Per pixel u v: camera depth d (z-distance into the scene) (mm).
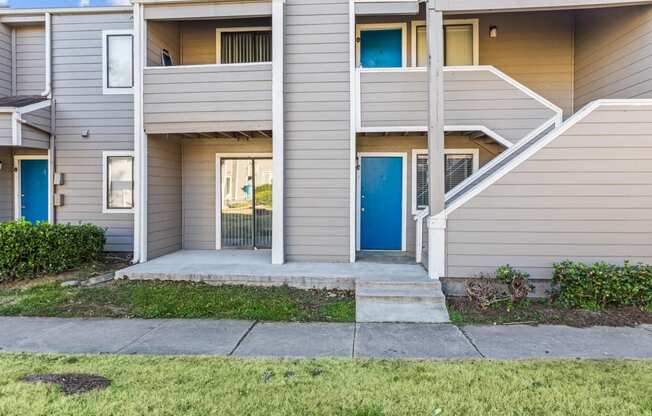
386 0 7797
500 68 8961
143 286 6621
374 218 9219
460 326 5070
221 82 7898
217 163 9641
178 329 4941
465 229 6258
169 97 7957
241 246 9742
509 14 8953
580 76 8617
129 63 9398
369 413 2938
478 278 6199
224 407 3010
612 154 6016
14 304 5812
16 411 2939
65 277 7090
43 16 9453
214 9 7801
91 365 3793
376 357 4051
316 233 7988
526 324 5121
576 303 5668
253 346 4379
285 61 7965
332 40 7926
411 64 8953
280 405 3047
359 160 9180
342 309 5645
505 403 3082
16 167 10031
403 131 7938
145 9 7926
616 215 6016
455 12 6586
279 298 6055
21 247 6945
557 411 2973
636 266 5762
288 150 8008
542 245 6133
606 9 7707
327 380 3473
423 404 3066
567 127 6066
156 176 8500
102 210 9547
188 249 9664
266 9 7730
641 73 6863
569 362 3885
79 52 9445
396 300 5844
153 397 3148
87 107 9492
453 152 8969
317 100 7965
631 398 3146
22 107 8500
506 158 7254
